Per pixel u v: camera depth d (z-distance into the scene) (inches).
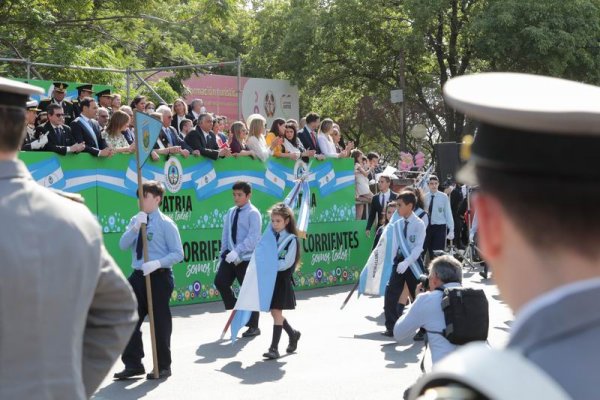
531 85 51.0
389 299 453.7
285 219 405.4
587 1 1328.7
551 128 46.2
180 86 1130.7
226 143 592.7
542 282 49.4
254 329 455.2
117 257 495.5
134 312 118.0
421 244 450.0
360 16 1417.3
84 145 477.7
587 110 45.1
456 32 1425.9
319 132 650.2
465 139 54.3
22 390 101.3
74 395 105.4
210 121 554.3
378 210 669.3
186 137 547.5
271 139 608.4
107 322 115.9
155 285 355.3
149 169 514.9
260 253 402.9
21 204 106.3
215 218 560.1
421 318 241.8
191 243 546.9
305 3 1450.5
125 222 500.1
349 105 1718.8
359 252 678.5
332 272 657.6
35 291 103.0
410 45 1344.7
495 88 50.2
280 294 399.9
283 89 1353.3
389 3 1435.8
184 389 339.3
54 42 912.3
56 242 106.0
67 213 109.3
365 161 765.3
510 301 51.3
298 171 617.9
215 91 1239.5
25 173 109.7
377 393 332.8
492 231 51.4
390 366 381.1
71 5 952.3
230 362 388.8
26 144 473.1
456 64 1473.9
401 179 679.1
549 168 47.9
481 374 43.3
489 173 50.4
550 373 45.2
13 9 897.5
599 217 47.7
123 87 954.1
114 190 494.9
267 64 1493.6
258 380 354.6
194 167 545.0
